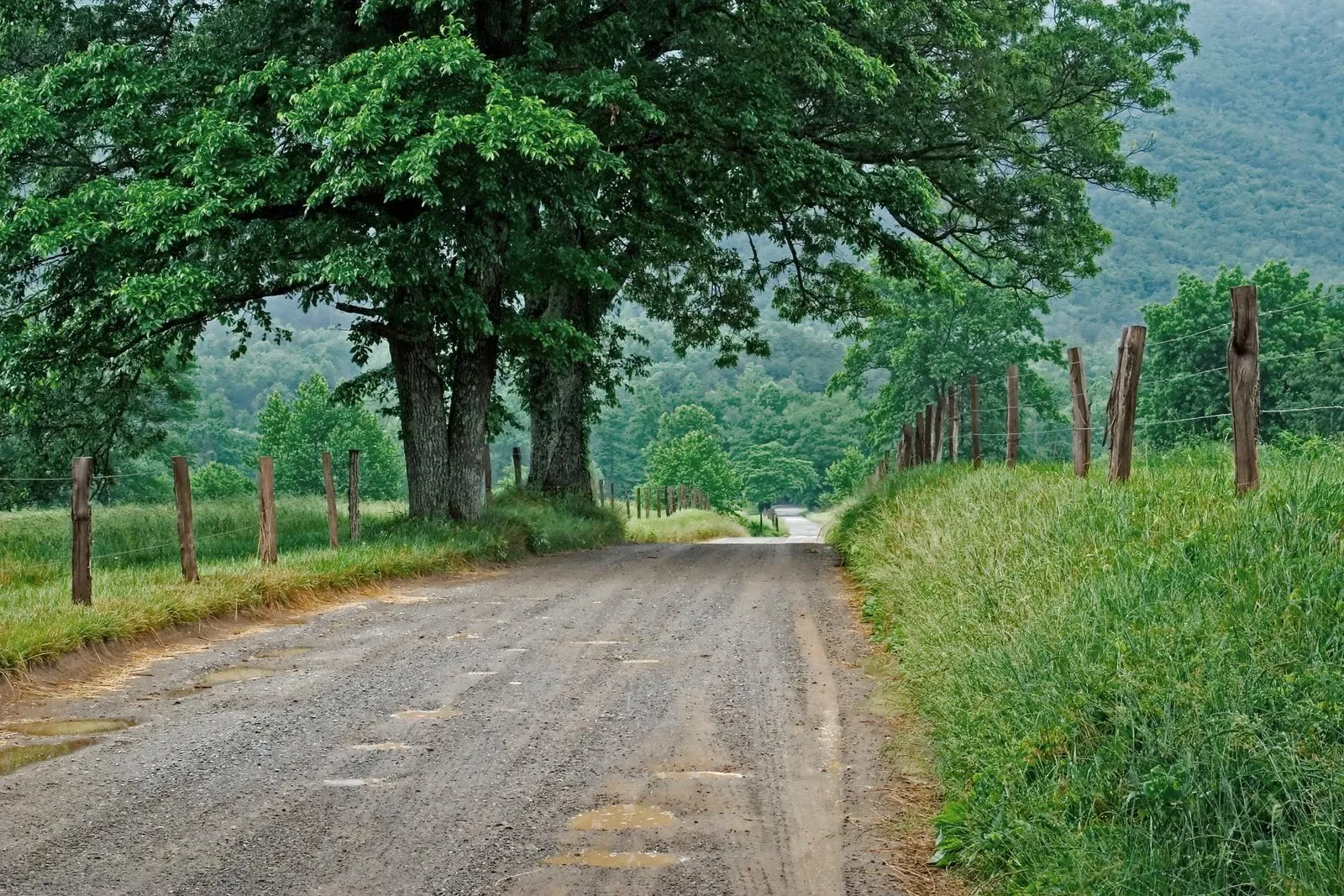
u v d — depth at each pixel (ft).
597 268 66.49
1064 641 19.89
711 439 312.91
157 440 83.66
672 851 17.15
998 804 16.66
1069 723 17.42
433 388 66.90
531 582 50.90
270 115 57.21
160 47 66.80
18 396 60.95
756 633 35.50
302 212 58.44
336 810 18.99
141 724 24.67
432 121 52.37
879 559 42.55
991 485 39.96
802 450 514.68
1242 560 20.39
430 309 59.52
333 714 25.40
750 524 263.90
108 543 62.69
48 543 61.31
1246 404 25.46
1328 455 27.02
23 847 17.22
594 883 15.93
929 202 69.97
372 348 69.56
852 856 16.99
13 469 78.84
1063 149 94.17
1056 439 175.11
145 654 32.58
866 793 19.83
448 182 53.78
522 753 22.22
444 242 58.80
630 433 524.93
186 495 40.40
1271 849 13.56
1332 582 18.40
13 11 62.85
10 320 58.39
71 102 55.67
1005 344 180.04
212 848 17.25
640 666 30.48
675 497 208.03
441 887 15.84
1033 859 15.08
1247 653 17.10
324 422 234.58
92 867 16.47
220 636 35.76
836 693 27.12
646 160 70.54
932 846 17.38
